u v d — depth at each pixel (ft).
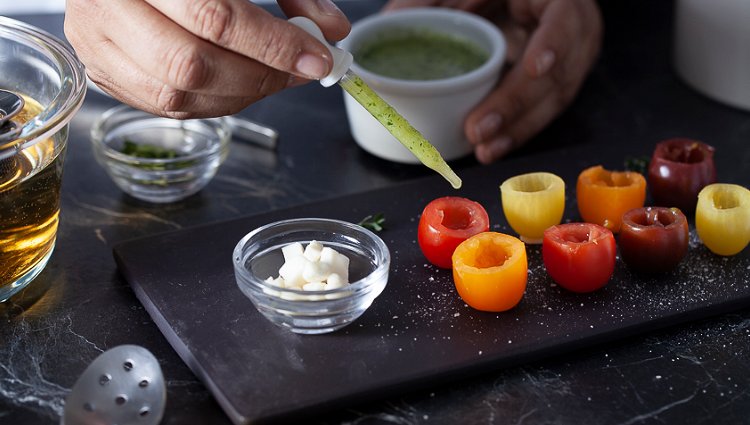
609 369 3.51
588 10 5.35
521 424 3.26
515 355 3.48
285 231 3.88
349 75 3.52
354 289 3.46
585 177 4.24
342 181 4.80
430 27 5.22
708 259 4.02
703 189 4.07
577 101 5.49
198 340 3.52
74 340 3.66
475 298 3.63
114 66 3.54
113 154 4.47
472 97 4.75
